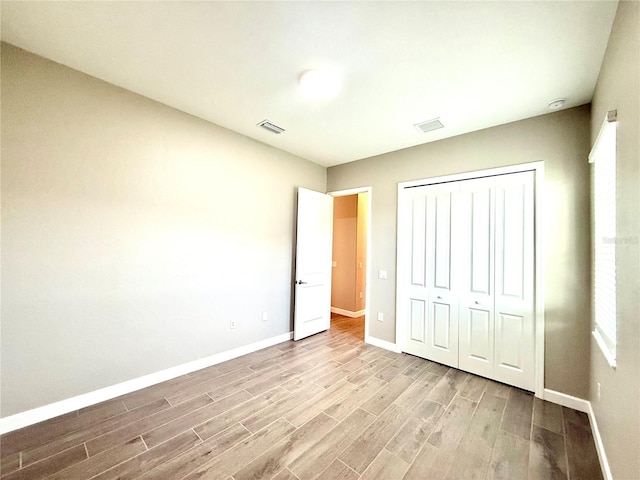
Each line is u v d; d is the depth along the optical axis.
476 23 1.52
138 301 2.40
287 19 1.54
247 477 1.51
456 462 1.65
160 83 2.21
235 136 3.10
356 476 1.54
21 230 1.87
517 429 1.96
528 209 2.52
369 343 3.66
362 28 1.59
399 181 3.46
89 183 2.14
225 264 3.04
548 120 2.44
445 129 2.85
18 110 1.85
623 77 1.32
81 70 2.07
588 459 1.68
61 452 1.66
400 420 2.04
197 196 2.79
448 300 3.01
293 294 3.84
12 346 1.85
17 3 1.47
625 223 1.29
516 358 2.55
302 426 1.95
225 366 2.91
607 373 1.61
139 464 1.59
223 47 1.78
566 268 2.30
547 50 1.71
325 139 3.23
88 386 2.15
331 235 4.33
